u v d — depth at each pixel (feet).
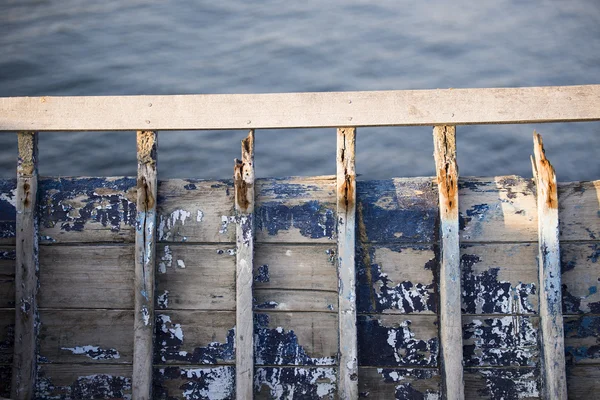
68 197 12.98
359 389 12.81
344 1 39.11
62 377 13.07
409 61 33.14
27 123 12.57
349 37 35.32
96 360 13.05
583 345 12.73
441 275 12.49
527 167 26.53
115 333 13.03
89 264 13.00
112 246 12.98
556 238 12.35
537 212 12.56
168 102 12.52
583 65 32.37
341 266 12.45
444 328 12.44
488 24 36.47
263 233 12.77
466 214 12.69
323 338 12.77
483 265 12.68
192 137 28.96
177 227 12.85
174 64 33.06
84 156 27.22
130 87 31.01
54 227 12.99
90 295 13.03
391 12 37.91
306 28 36.35
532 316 12.66
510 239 12.64
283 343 12.82
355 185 12.51
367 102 12.35
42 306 13.04
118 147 27.86
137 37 35.45
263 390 12.86
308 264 12.75
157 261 12.87
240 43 35.04
